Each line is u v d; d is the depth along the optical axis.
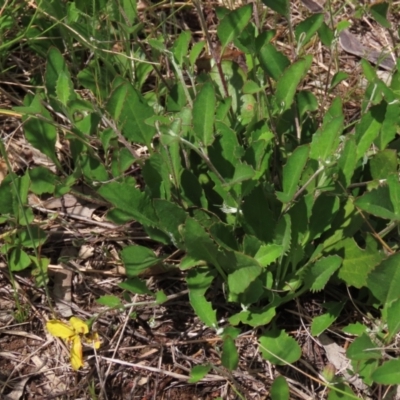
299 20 0.67
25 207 0.52
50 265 0.54
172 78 0.60
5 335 0.51
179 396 0.49
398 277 0.47
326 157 0.49
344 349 0.50
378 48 0.66
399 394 0.48
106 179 0.53
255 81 0.55
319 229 0.50
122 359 0.50
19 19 0.63
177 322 0.51
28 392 0.49
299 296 0.52
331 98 0.62
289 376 0.49
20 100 0.61
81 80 0.58
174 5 0.66
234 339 0.49
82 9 0.61
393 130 0.52
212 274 0.50
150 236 0.51
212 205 0.53
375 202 0.47
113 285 0.53
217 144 0.51
